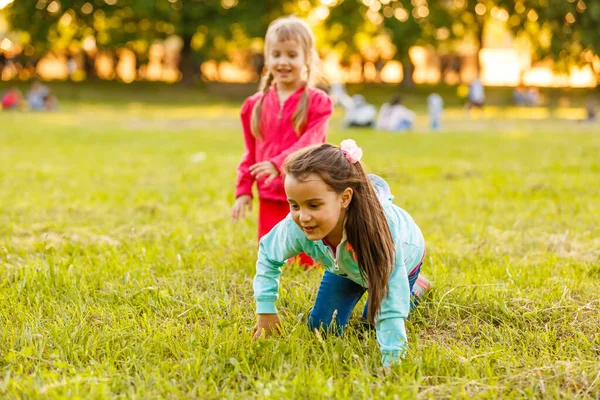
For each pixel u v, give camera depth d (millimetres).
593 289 3533
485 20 33500
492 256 4211
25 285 3535
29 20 32531
